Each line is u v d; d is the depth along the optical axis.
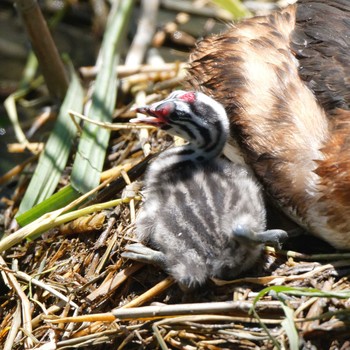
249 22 11.27
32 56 15.02
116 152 12.11
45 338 9.91
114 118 12.77
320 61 10.28
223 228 9.49
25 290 10.52
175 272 9.52
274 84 10.40
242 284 9.61
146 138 11.76
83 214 10.75
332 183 9.68
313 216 9.93
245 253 9.52
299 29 10.77
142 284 9.96
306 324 9.05
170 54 15.26
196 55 11.45
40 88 14.81
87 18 16.16
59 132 12.22
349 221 9.67
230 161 10.86
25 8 12.50
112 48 13.42
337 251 10.08
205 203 9.74
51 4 16.22
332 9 10.91
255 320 9.16
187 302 9.60
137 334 9.34
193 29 15.65
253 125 10.33
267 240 9.55
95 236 10.69
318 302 9.15
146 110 10.39
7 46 15.61
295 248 10.24
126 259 10.09
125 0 13.98
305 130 10.05
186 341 9.24
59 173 11.84
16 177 12.87
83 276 10.38
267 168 10.19
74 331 9.71
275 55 10.61
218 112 10.23
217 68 10.86
